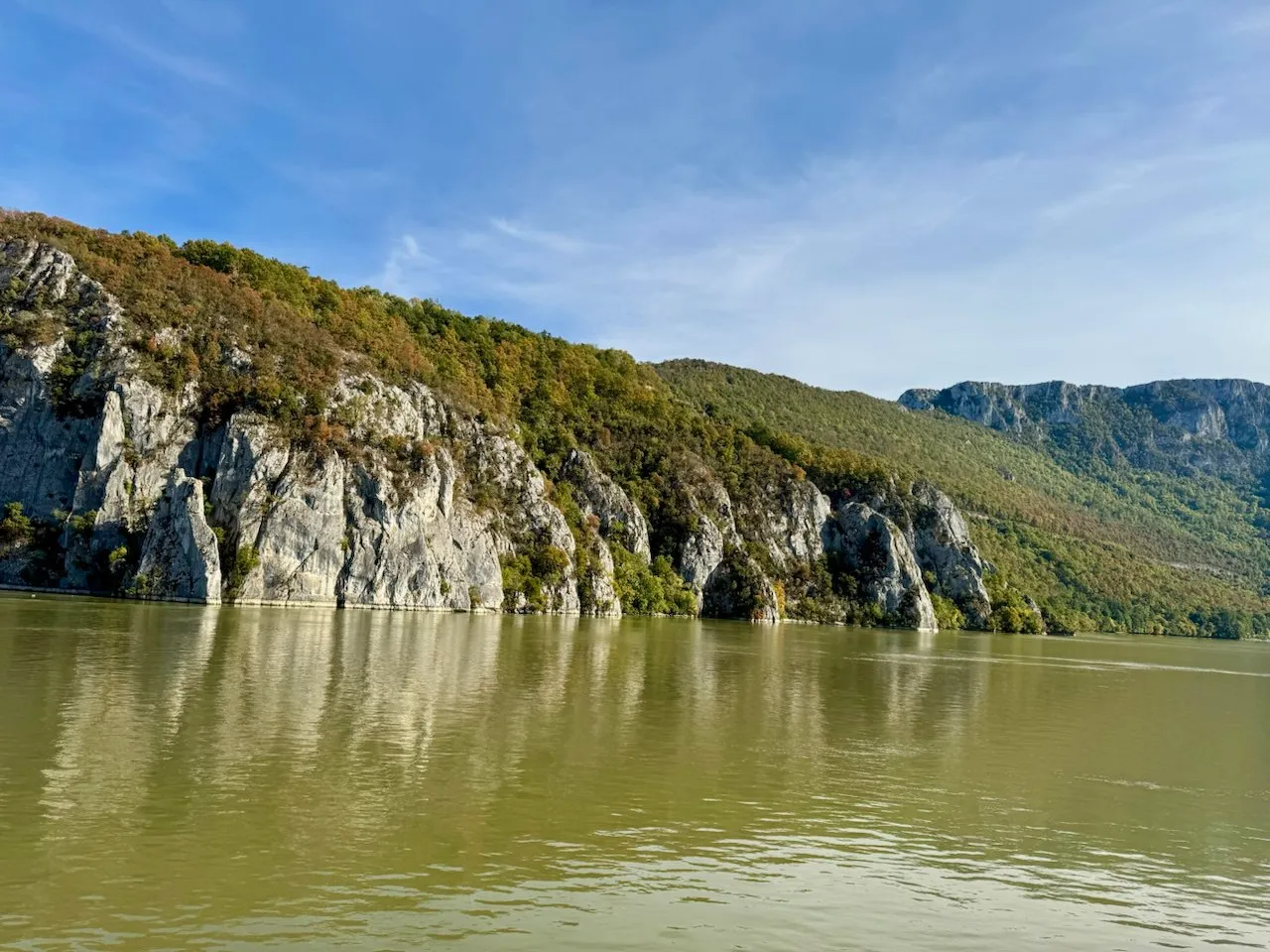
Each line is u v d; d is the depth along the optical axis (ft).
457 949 57.62
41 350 362.12
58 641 183.62
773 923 65.21
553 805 89.66
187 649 184.03
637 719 139.44
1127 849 88.58
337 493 365.40
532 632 304.09
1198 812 104.06
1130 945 65.87
